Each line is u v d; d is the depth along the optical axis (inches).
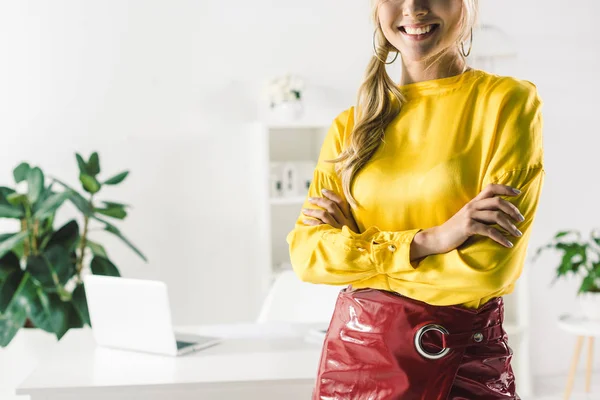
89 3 171.3
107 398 77.6
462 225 46.1
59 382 77.4
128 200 174.6
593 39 180.5
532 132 49.3
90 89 172.2
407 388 47.3
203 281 177.8
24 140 170.9
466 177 48.9
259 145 173.0
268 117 177.5
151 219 175.5
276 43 176.6
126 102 173.5
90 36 171.8
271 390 78.5
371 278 50.3
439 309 47.6
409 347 47.6
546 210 180.7
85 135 172.7
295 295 124.2
